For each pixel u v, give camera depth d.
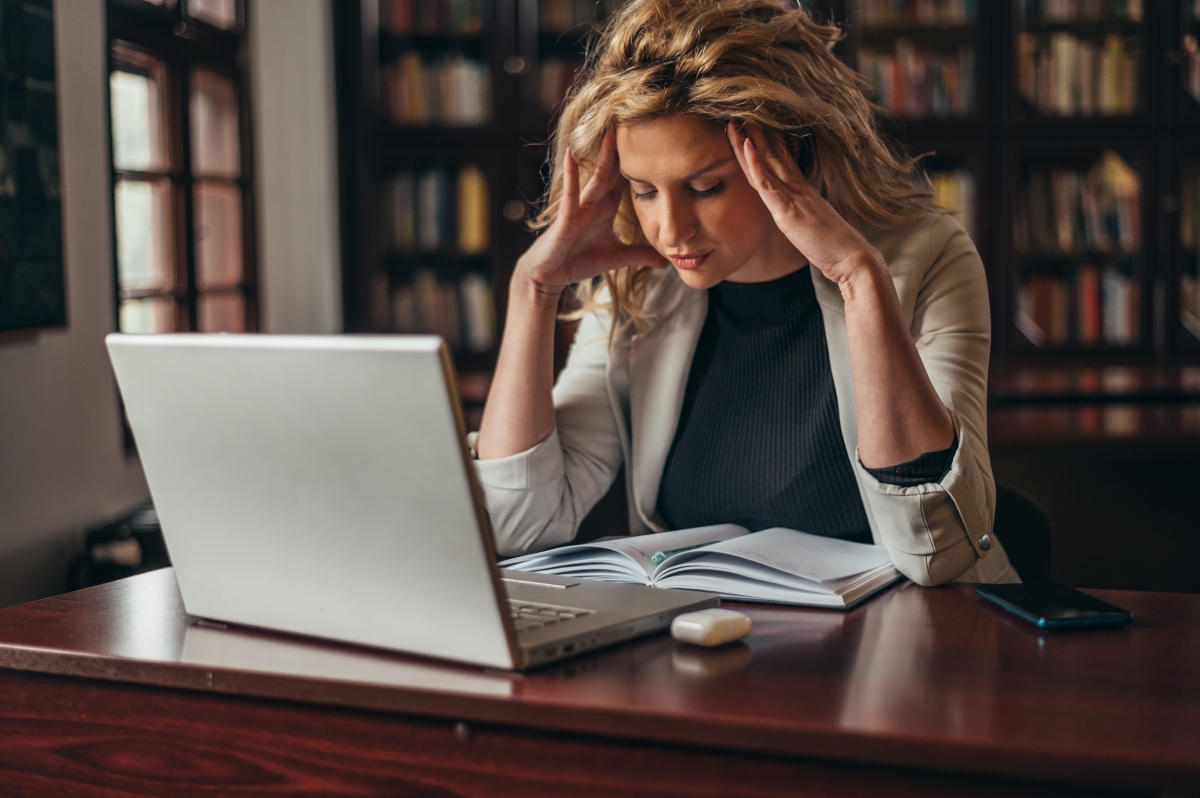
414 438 0.89
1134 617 1.10
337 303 4.79
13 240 2.76
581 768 0.88
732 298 1.53
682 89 1.23
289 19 4.45
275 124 4.39
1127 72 4.55
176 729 1.00
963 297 1.40
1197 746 0.76
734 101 1.22
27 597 2.93
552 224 1.40
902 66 4.62
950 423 1.22
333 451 0.94
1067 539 2.58
